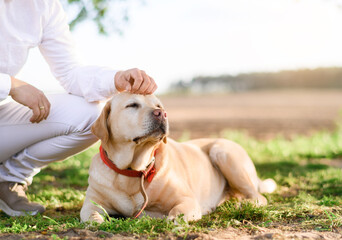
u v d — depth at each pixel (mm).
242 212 2648
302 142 8094
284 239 2068
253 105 21297
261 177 4645
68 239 2061
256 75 35281
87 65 3059
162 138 2697
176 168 2941
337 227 2340
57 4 3047
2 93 2602
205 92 36750
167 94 36625
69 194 3713
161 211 2771
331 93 29625
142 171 2668
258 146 7867
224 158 3381
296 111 17031
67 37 3088
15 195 2984
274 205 3061
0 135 2842
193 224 2484
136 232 2213
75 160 6105
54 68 3080
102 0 6676
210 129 11281
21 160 2977
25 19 2824
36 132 2898
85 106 2949
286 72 34406
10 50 2748
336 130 9828
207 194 3219
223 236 2164
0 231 2262
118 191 2701
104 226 2295
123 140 2678
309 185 4172
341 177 4383
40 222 2494
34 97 2709
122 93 2787
